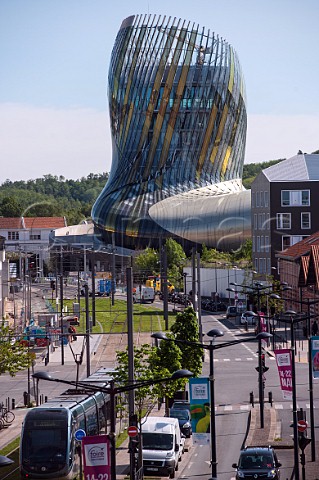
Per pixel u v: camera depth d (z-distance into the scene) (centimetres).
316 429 8106
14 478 6788
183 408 8456
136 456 6744
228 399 9944
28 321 16325
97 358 13438
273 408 9262
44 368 12569
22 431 6806
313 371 7206
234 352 13812
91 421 7500
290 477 6391
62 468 6656
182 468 6950
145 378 7975
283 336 15138
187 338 10150
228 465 7000
